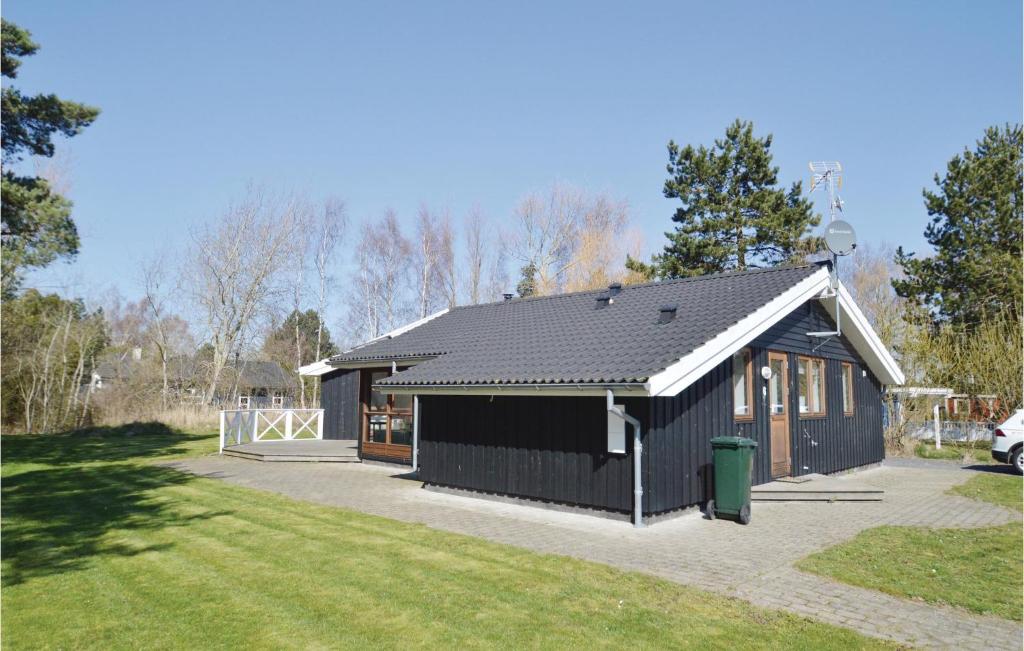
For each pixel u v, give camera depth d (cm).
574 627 551
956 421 2386
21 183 1670
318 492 1264
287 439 2239
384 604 601
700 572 721
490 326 1636
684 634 541
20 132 1723
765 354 1283
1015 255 2745
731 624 565
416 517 1016
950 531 934
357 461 1766
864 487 1310
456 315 1923
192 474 1520
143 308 4269
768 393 1281
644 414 970
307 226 4072
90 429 2784
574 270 3875
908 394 2142
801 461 1375
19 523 955
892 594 657
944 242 2891
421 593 632
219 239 3800
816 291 1337
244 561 744
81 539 853
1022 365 2122
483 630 542
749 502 998
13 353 3195
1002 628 570
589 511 1037
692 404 1059
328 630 539
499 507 1110
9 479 1425
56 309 3444
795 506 1134
